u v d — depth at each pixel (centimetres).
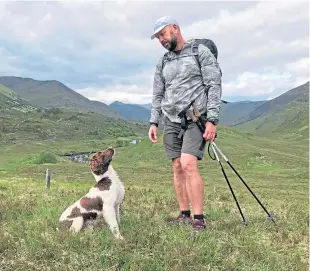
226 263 235
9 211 340
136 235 270
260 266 236
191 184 279
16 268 234
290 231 306
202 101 279
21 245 259
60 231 271
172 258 238
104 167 279
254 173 2408
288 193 1138
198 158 284
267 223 320
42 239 262
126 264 236
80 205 279
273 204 473
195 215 282
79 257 241
